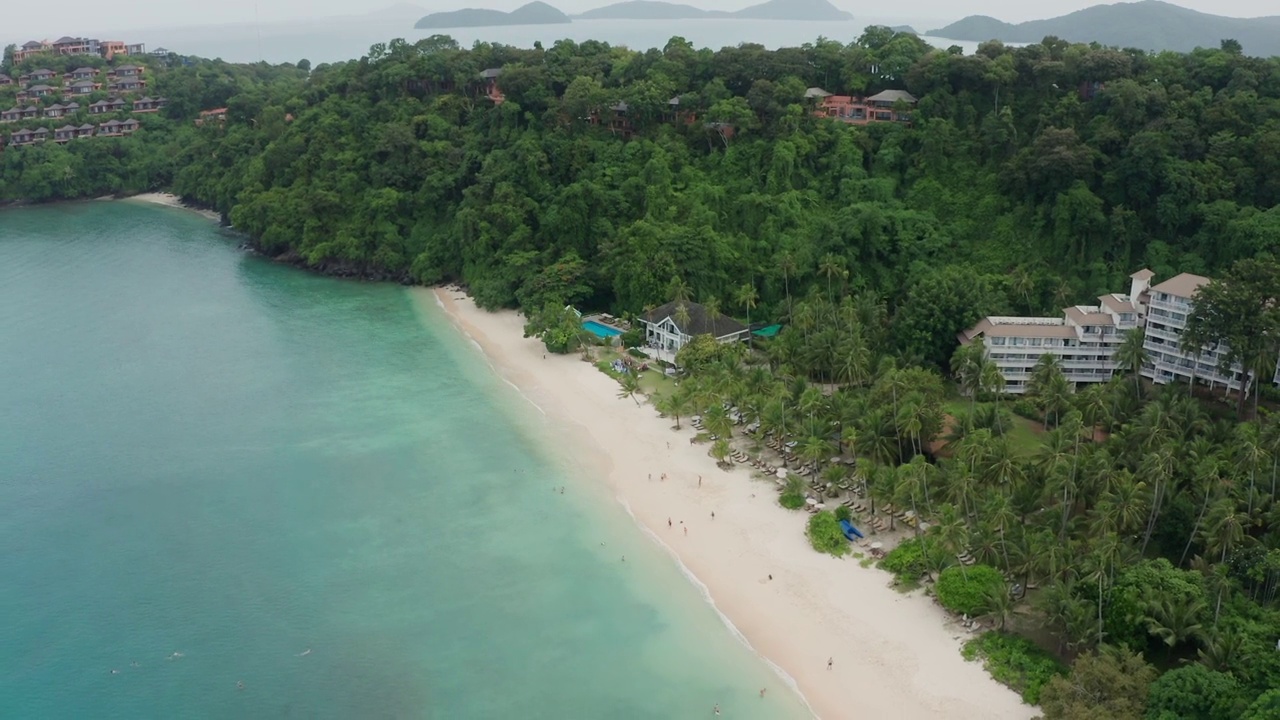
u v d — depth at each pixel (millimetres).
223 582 94375
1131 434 102438
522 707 77375
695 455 119000
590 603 90812
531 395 140125
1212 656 72438
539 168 193000
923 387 118000
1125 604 76875
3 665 82250
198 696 78688
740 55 197750
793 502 105562
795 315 143375
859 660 81562
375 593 92625
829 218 162375
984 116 175500
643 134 196625
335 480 114812
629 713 76500
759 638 85188
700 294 159625
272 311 182125
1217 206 142875
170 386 144500
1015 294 147375
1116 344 130875
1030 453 113125
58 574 95688
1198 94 160375
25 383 145125
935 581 90875
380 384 145250
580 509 107812
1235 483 91875
